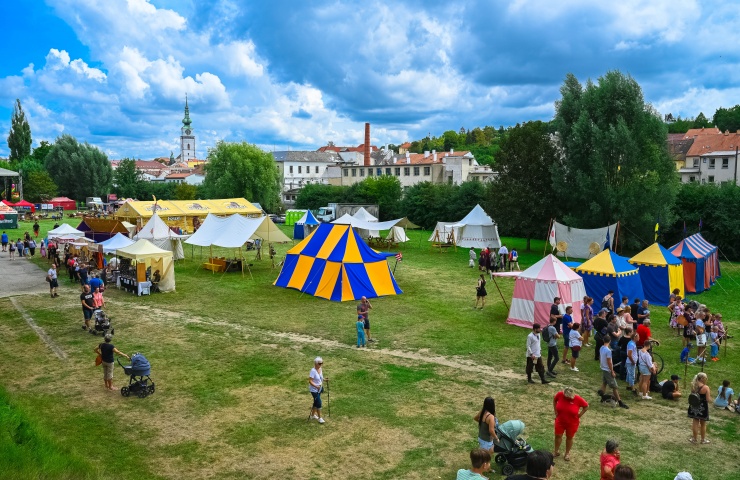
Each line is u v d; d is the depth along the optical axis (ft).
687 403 43.24
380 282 85.15
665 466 32.76
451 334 63.00
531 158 135.85
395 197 230.68
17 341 59.88
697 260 89.56
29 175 289.53
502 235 192.85
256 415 40.22
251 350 56.44
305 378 48.21
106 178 326.85
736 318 72.74
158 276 86.74
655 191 121.19
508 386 46.47
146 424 38.68
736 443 36.04
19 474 27.43
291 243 163.53
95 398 43.55
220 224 112.27
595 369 51.29
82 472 30.12
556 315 56.65
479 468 22.58
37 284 93.91
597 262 74.84
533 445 35.12
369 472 31.94
